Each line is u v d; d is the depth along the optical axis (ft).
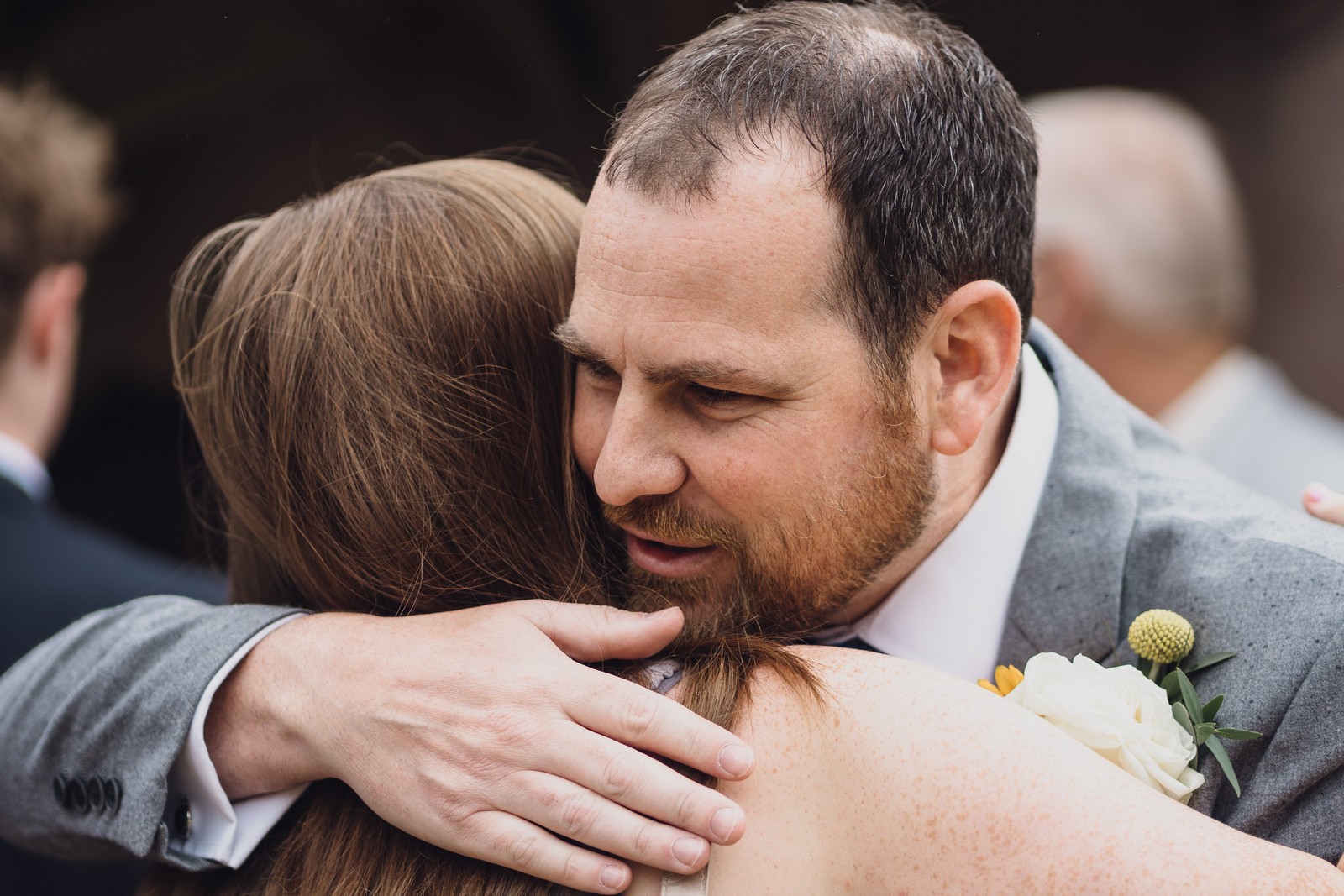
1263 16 19.38
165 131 22.77
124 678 5.06
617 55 20.40
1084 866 3.67
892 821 3.85
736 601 4.98
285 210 5.57
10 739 5.27
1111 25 19.90
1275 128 19.90
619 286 4.55
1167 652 4.79
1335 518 5.43
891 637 5.43
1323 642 4.64
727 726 4.14
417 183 5.43
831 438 4.76
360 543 4.96
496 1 20.35
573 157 21.62
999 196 5.15
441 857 4.26
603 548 5.21
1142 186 10.82
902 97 4.79
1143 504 5.42
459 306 5.01
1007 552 5.33
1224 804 4.75
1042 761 3.86
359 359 4.91
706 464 4.70
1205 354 11.27
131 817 4.79
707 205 4.44
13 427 8.56
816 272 4.56
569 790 4.00
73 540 8.18
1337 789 4.56
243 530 5.61
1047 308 11.06
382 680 4.47
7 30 21.44
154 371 23.93
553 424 5.18
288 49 21.90
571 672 4.25
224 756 4.80
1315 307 19.83
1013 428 5.48
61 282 8.75
